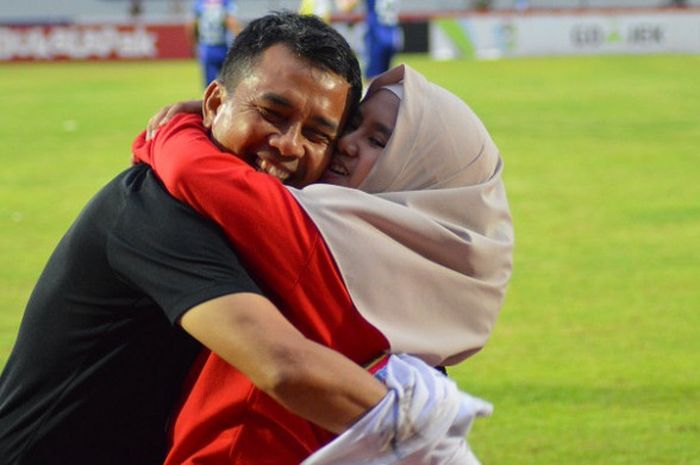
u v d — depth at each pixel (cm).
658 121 2081
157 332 291
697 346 773
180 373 297
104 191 292
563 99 2430
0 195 1366
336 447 258
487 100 2411
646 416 638
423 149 291
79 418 295
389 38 2691
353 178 294
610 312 859
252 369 257
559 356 749
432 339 283
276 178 283
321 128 286
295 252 271
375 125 295
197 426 283
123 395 294
